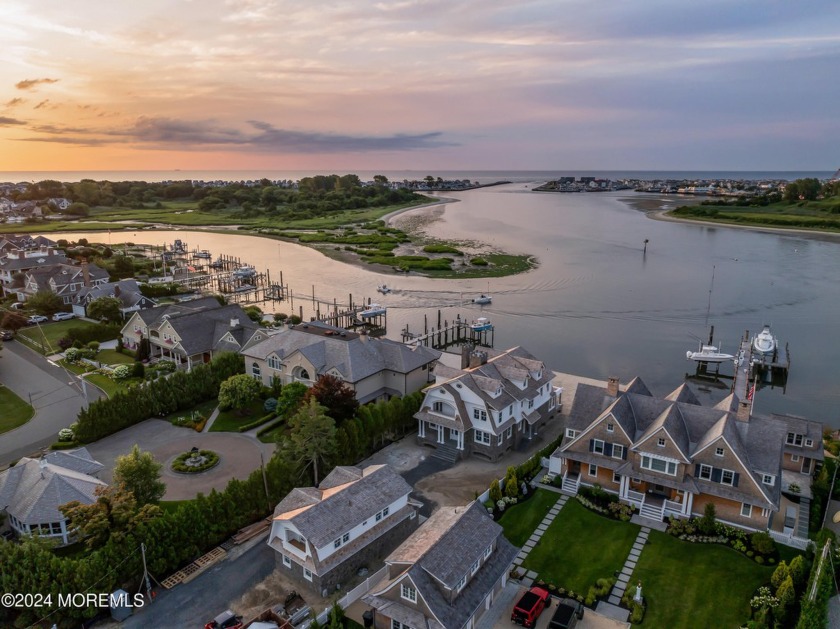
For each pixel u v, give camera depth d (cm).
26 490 4978
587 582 4438
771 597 4062
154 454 6350
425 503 5494
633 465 5381
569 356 10475
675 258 19238
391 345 7731
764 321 12406
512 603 4244
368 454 6438
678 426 5350
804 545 4716
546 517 5259
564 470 5844
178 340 8819
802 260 18712
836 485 5584
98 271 13938
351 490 4728
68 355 9219
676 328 12031
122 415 6944
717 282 15838
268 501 5228
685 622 4022
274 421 7112
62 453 5591
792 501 5444
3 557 4050
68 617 3962
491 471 6112
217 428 7006
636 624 4006
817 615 3575
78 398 7869
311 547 4228
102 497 4403
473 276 16900
